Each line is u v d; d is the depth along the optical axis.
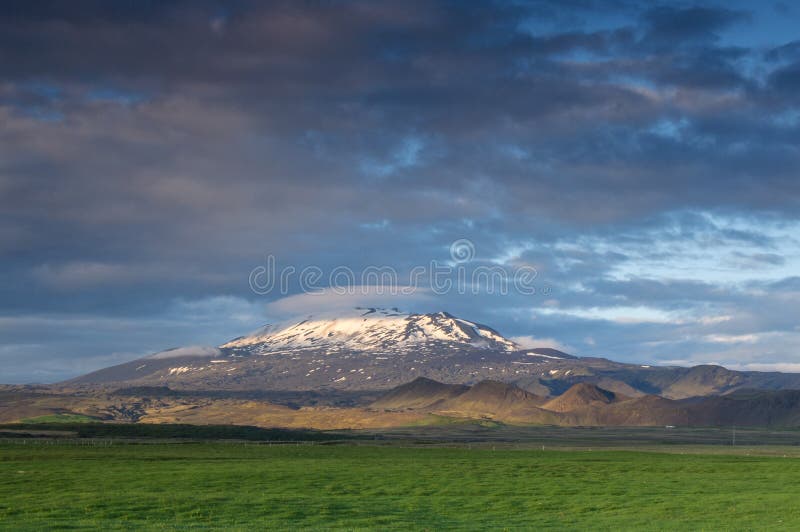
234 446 186.25
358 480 104.56
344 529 62.88
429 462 142.38
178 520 67.44
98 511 71.56
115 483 97.44
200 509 73.75
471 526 66.62
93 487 92.81
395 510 76.12
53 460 134.62
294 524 65.81
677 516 75.00
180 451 163.88
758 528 66.88
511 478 111.44
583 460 154.62
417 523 67.75
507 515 74.81
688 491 96.38
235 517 69.56
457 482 104.19
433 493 91.50
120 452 155.62
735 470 129.38
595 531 64.44
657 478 114.38
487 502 84.06
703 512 77.75
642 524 69.50
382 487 96.38
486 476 113.94
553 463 143.00
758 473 123.75
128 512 71.38
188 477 105.38
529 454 175.75
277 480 102.81
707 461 152.50
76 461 132.88
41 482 98.25
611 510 79.19
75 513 70.44
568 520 71.81
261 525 65.00
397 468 125.50
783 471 127.50
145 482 98.69
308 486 96.19
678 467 134.38
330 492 90.19
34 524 63.22
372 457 157.00
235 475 109.06
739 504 83.62
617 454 177.75
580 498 88.38
